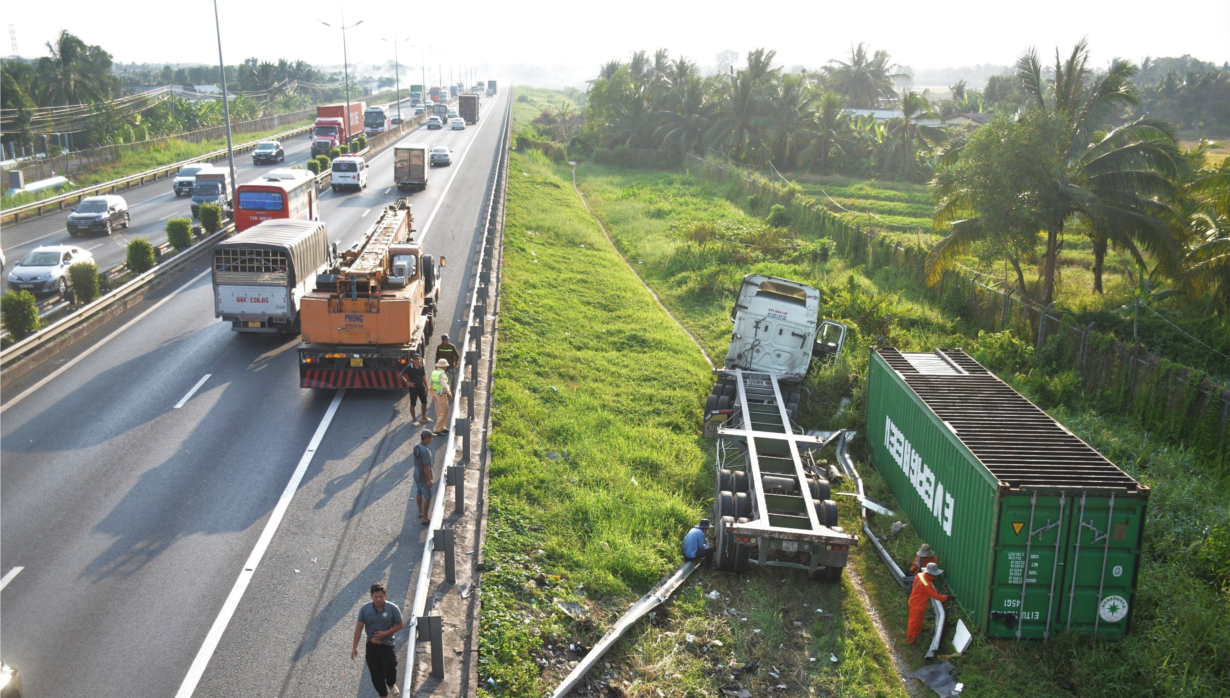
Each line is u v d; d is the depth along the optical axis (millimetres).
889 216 53938
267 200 32469
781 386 21234
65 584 11656
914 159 72312
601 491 15867
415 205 45812
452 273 31078
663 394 22281
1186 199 28062
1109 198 27672
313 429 17516
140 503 14023
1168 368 20297
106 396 18844
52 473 14984
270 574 12172
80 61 78938
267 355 22125
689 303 33219
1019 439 13938
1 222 39656
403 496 14797
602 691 11070
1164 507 15688
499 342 24094
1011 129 27062
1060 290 31469
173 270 30188
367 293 19016
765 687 11625
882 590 14367
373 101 169625
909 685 11953
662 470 17734
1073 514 12016
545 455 17391
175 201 47906
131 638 10594
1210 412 18844
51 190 49250
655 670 11633
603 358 24828
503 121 108062
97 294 26984
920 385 17062
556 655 11492
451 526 13906
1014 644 12383
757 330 21797
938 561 14641
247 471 15406
